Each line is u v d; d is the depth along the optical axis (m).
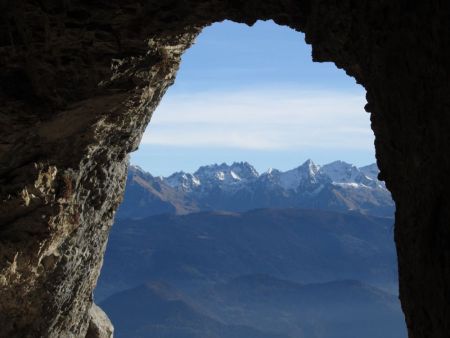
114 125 25.22
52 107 22.94
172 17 21.44
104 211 29.73
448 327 15.57
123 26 21.19
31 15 20.45
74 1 20.34
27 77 22.36
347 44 20.19
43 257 26.98
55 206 25.86
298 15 21.89
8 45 21.19
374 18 17.77
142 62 22.58
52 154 24.84
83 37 21.14
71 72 22.03
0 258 25.83
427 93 15.67
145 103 25.23
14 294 27.05
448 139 15.07
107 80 22.45
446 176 15.38
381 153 19.19
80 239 28.52
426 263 16.58
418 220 16.95
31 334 28.59
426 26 15.34
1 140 23.47
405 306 18.33
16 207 25.30
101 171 27.72
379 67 18.00
